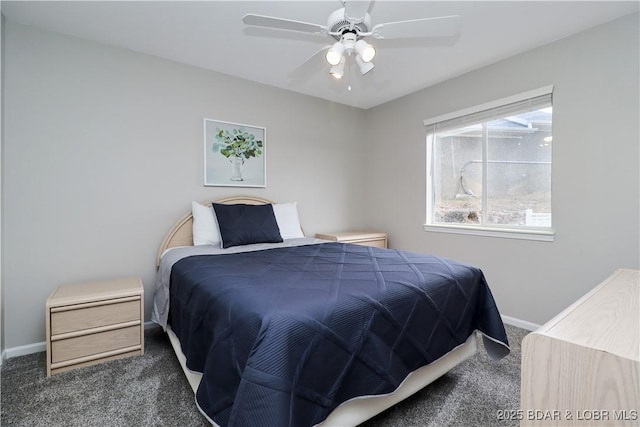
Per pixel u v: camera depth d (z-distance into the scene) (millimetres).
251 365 958
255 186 3117
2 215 1968
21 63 2037
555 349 630
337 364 1096
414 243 3473
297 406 961
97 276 2324
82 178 2260
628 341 621
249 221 2635
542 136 2484
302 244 2641
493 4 1891
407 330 1345
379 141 3879
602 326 709
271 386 923
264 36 2266
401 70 2859
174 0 1848
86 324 1859
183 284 1699
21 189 2047
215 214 2607
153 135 2553
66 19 2021
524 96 2473
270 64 2729
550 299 2377
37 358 2000
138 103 2482
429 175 3354
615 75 2039
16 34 2023
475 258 2881
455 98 3016
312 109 3559
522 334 2385
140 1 1854
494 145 2807
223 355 1107
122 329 1975
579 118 2203
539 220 2520
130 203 2455
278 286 1324
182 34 2229
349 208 3934
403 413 1460
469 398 1578
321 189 3664
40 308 2123
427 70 2859
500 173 2770
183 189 2709
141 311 2041
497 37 2277
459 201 3115
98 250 2328
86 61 2270
